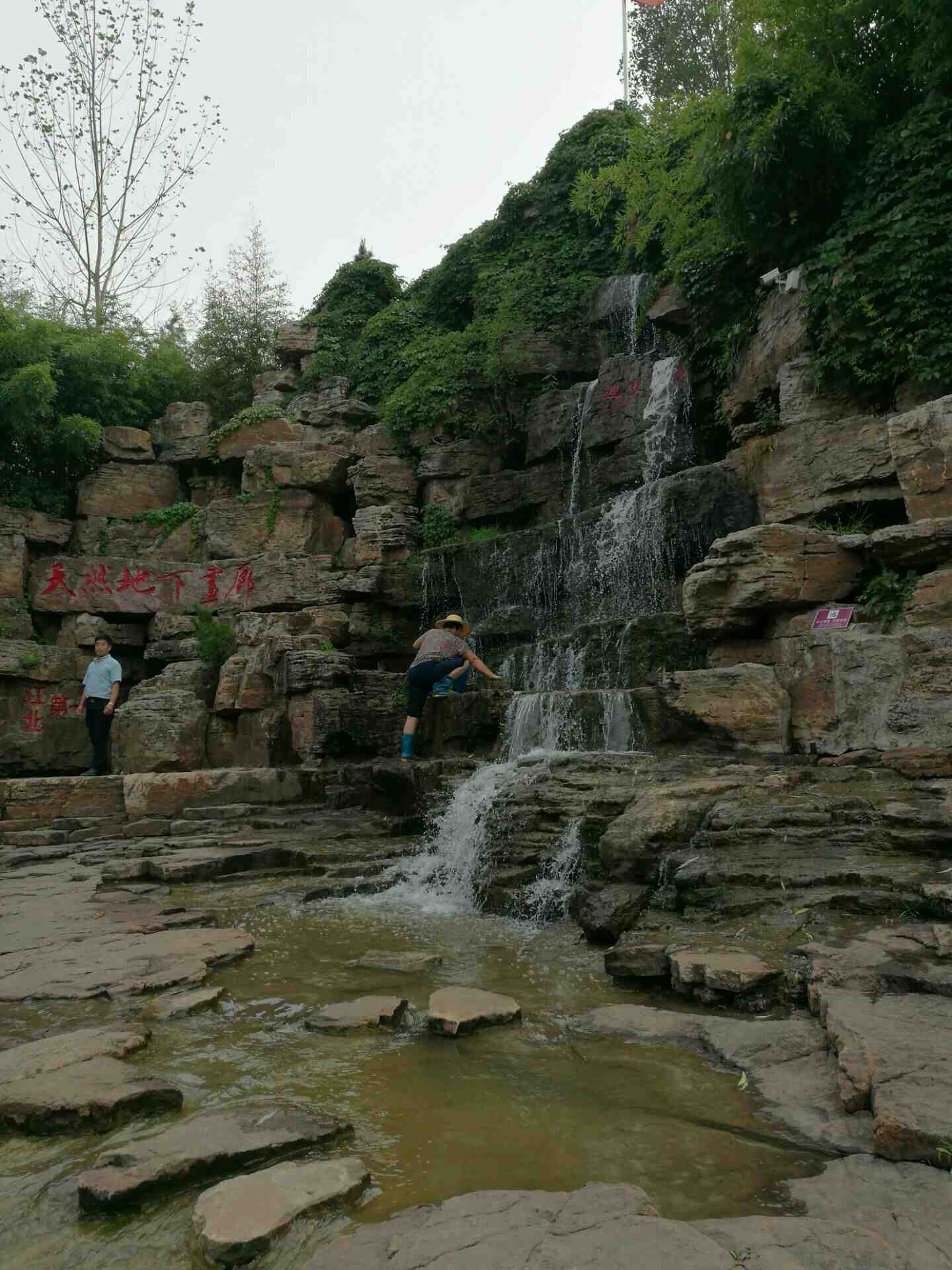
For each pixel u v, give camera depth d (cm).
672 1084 327
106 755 1422
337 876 839
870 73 1190
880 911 477
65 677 1819
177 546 2028
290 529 1912
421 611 1733
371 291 2406
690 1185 251
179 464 2164
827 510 1049
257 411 2092
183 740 1559
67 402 2128
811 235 1194
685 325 1520
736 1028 375
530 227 2078
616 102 2120
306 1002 455
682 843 618
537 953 555
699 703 866
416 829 1013
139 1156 266
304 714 1523
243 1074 351
